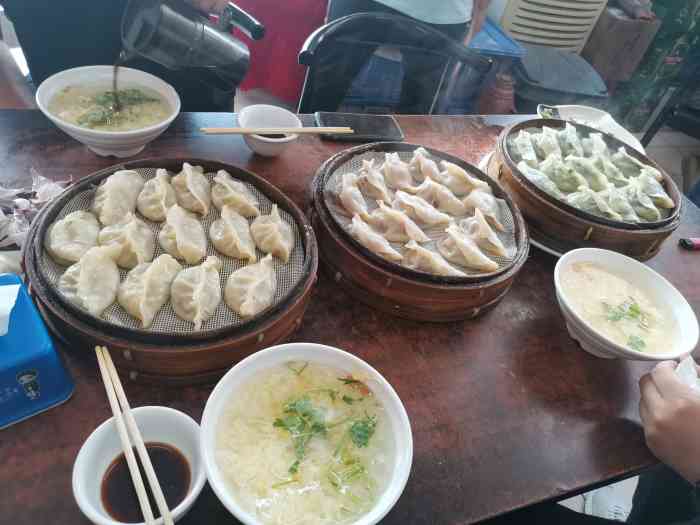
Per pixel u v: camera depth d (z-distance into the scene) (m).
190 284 0.54
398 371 0.58
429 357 0.61
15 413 0.46
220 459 0.42
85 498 0.38
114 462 0.43
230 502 0.38
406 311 0.62
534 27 1.84
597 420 0.59
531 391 0.60
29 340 0.44
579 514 0.67
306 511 0.41
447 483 0.50
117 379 0.45
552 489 0.52
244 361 0.45
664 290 0.67
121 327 0.46
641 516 0.76
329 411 0.46
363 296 0.63
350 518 0.41
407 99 1.35
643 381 0.58
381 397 0.47
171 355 0.47
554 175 0.83
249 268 0.56
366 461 0.44
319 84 1.14
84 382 0.50
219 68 0.71
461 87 1.54
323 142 0.86
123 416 0.44
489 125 1.04
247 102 1.67
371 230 0.67
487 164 0.89
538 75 1.65
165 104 0.74
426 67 1.24
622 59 1.94
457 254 0.68
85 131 0.63
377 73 1.50
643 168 0.88
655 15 1.91
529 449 0.54
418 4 1.17
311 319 0.61
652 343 0.62
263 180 0.67
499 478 0.51
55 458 0.45
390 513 0.47
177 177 0.64
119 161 0.72
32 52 0.95
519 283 0.73
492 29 1.71
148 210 0.61
